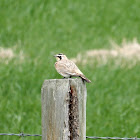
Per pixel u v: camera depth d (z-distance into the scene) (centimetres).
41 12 2962
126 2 3381
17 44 2253
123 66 1947
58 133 689
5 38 2380
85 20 2936
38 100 1472
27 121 1290
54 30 2638
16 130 1219
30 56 1994
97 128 1269
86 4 3262
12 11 2931
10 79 1648
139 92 1631
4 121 1296
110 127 1278
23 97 1502
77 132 691
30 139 1166
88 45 2338
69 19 2917
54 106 688
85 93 709
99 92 1600
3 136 1199
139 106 1479
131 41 2431
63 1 3247
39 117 1309
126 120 1335
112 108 1438
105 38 2536
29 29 2608
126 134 1232
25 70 1745
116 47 2291
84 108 703
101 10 3172
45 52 2070
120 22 2934
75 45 2306
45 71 1702
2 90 1537
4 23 2700
